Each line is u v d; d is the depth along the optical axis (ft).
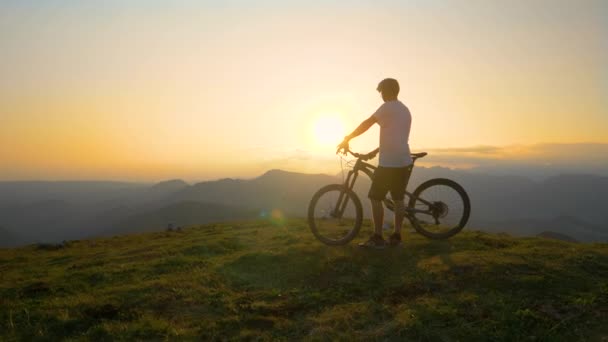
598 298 18.58
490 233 35.29
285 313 19.36
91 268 33.06
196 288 22.66
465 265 22.53
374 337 16.62
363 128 26.03
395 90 25.82
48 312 20.22
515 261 22.76
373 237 26.94
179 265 29.14
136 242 65.00
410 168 26.11
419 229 28.63
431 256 25.16
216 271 25.66
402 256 25.40
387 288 21.17
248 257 27.20
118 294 22.35
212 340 17.07
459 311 18.07
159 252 37.60
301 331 17.61
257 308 19.86
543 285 19.97
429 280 21.48
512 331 16.24
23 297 24.61
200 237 53.16
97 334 17.80
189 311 20.02
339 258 25.35
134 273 28.12
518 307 18.04
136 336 17.56
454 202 28.02
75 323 19.13
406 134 25.76
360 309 18.98
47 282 27.89
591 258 23.65
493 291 19.76
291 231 44.39
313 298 20.79
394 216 27.07
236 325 18.26
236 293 22.12
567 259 23.45
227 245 37.88
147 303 20.94
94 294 22.94
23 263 49.75
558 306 18.12
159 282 23.73
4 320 19.97
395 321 17.63
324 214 29.07
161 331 17.83
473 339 16.02
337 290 21.59
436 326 17.07
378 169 25.90
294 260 26.12
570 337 15.79
